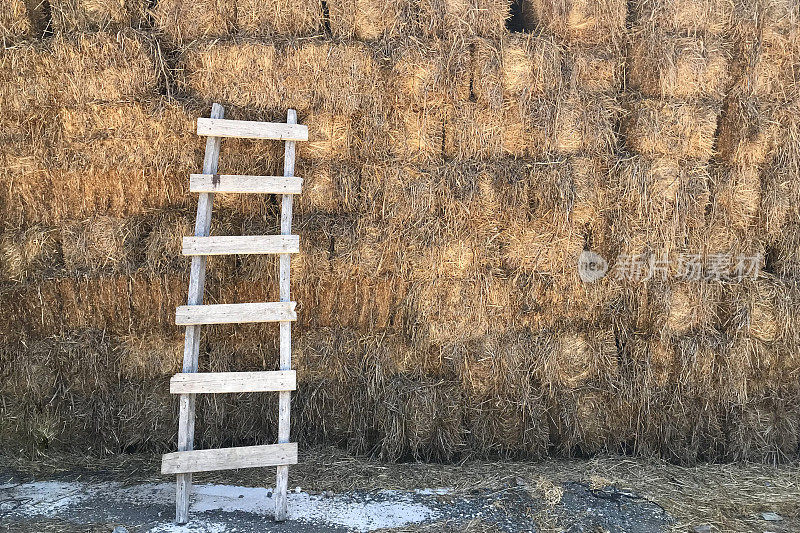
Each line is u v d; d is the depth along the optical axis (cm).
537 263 400
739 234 409
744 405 414
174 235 388
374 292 400
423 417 402
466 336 404
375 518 339
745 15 397
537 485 377
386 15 386
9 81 371
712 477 398
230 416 409
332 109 387
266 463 328
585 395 411
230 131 364
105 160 381
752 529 341
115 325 395
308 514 341
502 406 409
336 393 409
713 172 408
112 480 377
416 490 373
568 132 396
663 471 402
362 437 411
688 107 394
